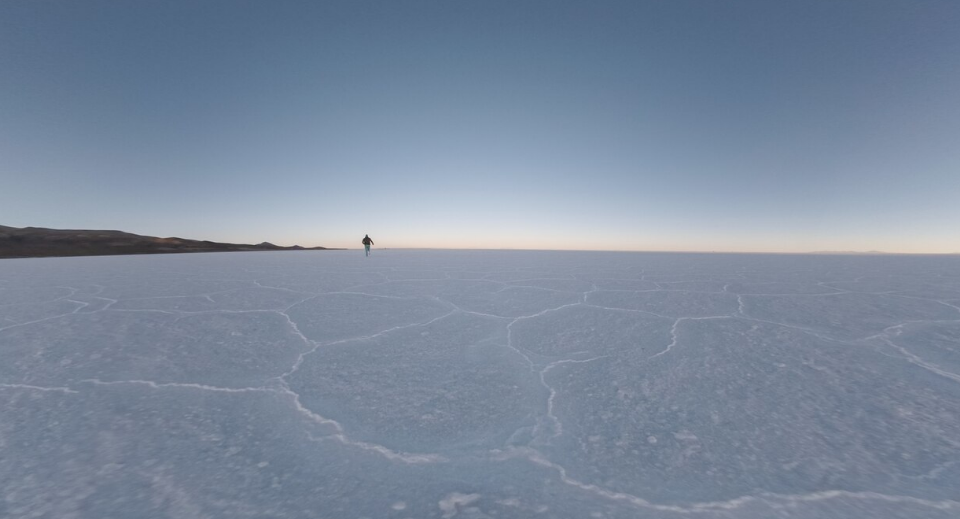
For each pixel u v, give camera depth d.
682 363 2.42
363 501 1.17
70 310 4.04
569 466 1.35
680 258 16.95
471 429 1.61
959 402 1.83
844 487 1.22
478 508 1.14
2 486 1.20
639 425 1.63
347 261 13.74
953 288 5.83
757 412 1.74
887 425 1.61
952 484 1.23
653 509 1.14
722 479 1.27
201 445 1.46
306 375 2.22
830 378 2.15
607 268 10.14
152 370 2.27
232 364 2.39
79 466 1.31
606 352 2.66
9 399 1.84
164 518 1.08
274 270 9.27
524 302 4.61
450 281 6.90
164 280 6.84
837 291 5.49
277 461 1.36
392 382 2.12
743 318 3.70
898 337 2.98
